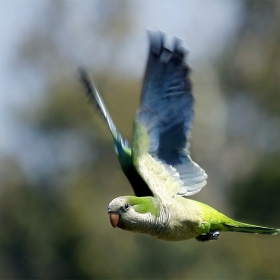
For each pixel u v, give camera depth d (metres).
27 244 23.92
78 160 24.28
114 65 26.20
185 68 7.11
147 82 7.22
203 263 20.36
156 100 7.27
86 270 22.47
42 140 25.19
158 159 7.52
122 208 7.27
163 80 7.19
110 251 22.03
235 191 21.52
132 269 21.36
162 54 7.07
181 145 7.48
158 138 7.43
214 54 24.36
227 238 20.42
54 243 23.58
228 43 24.20
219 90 23.61
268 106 22.20
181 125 7.38
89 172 23.86
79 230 22.97
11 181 25.02
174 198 7.58
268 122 21.98
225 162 22.52
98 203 23.19
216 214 7.95
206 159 22.80
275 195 20.80
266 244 20.25
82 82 7.37
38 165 24.91
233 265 20.20
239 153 22.39
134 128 7.37
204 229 7.85
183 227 7.70
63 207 23.77
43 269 23.72
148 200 7.39
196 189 7.63
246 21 23.78
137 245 21.50
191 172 7.63
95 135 24.06
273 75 22.62
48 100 25.52
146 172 7.45
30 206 24.41
